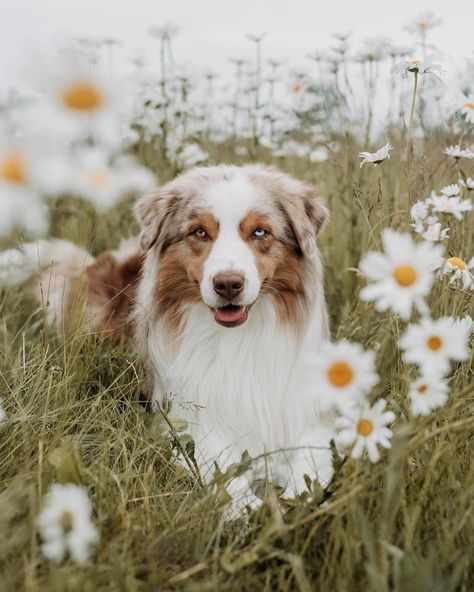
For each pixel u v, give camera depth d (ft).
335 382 2.68
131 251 5.21
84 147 2.67
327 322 4.23
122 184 2.71
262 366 4.00
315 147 6.08
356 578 2.84
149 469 3.34
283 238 3.99
